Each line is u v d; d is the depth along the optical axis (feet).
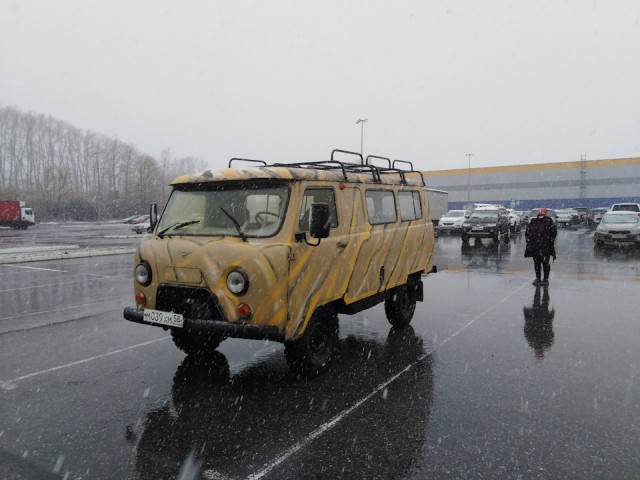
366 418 13.79
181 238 16.21
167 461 11.59
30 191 226.99
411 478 10.81
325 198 17.12
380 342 21.44
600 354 19.47
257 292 14.48
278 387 16.16
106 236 107.96
